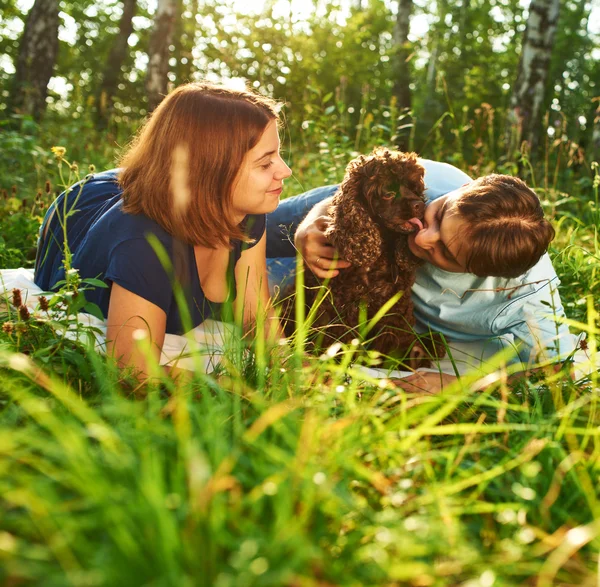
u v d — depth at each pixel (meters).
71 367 2.02
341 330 2.43
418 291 2.72
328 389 1.90
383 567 1.20
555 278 2.72
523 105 9.44
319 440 1.51
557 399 2.04
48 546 1.21
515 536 1.40
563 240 4.39
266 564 1.12
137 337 1.47
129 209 2.36
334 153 5.54
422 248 2.31
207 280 2.56
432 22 22.70
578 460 1.62
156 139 2.30
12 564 1.11
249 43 12.05
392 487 1.50
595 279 3.37
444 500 1.40
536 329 2.63
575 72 21.11
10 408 1.68
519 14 22.78
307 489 1.29
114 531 1.17
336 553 1.31
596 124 8.12
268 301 2.62
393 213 2.28
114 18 21.48
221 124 2.23
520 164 7.03
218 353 2.27
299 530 1.23
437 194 2.66
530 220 2.18
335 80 14.19
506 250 2.14
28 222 4.11
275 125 2.36
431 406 1.69
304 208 3.04
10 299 2.70
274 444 1.53
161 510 1.10
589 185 5.89
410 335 2.54
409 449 1.60
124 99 16.05
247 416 1.81
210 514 1.23
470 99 15.80
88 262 2.46
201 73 13.90
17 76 12.12
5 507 1.29
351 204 2.29
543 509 1.46
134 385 1.94
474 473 1.64
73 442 1.31
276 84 11.73
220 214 2.29
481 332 2.80
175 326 2.54
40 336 2.17
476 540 1.41
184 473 1.35
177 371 2.19
